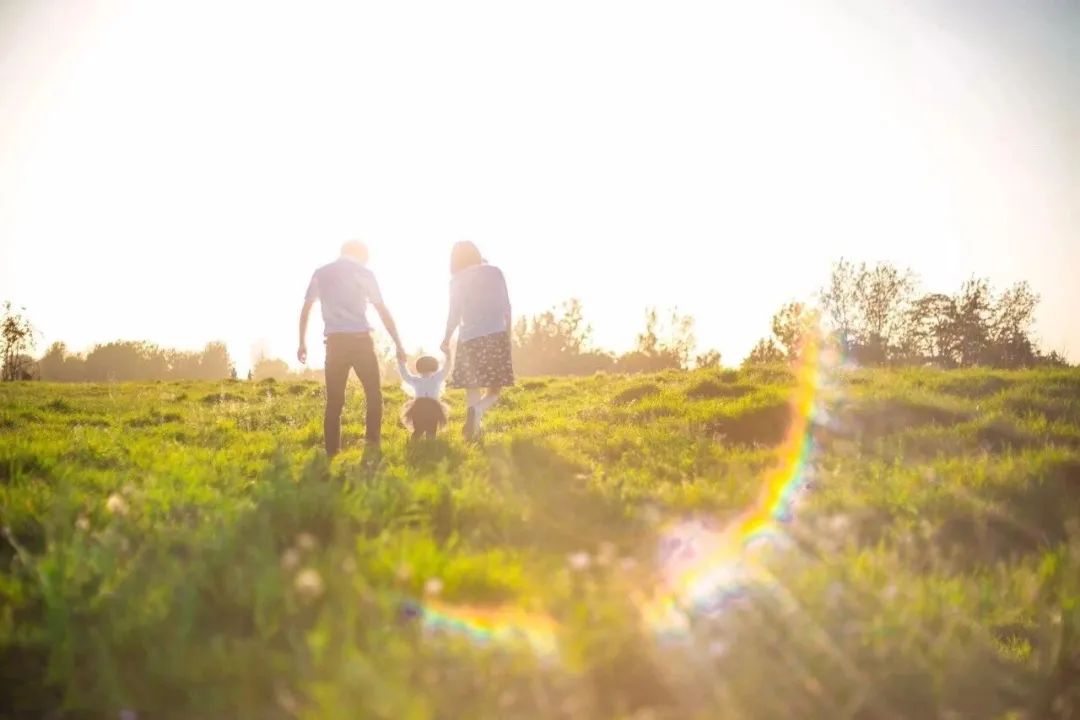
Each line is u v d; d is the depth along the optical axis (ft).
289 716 9.19
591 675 10.15
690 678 10.14
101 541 13.44
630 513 18.84
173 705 9.53
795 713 9.87
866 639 10.96
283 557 12.40
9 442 26.32
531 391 60.23
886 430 32.14
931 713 10.48
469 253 33.78
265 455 29.32
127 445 29.40
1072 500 20.66
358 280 29.53
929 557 16.57
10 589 12.19
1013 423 29.94
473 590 12.19
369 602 10.68
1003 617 13.96
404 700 8.52
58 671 10.02
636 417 37.42
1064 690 11.49
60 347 260.62
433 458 26.63
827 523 16.24
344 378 29.53
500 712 9.28
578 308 203.92
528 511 18.38
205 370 270.67
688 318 189.67
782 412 34.78
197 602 11.18
